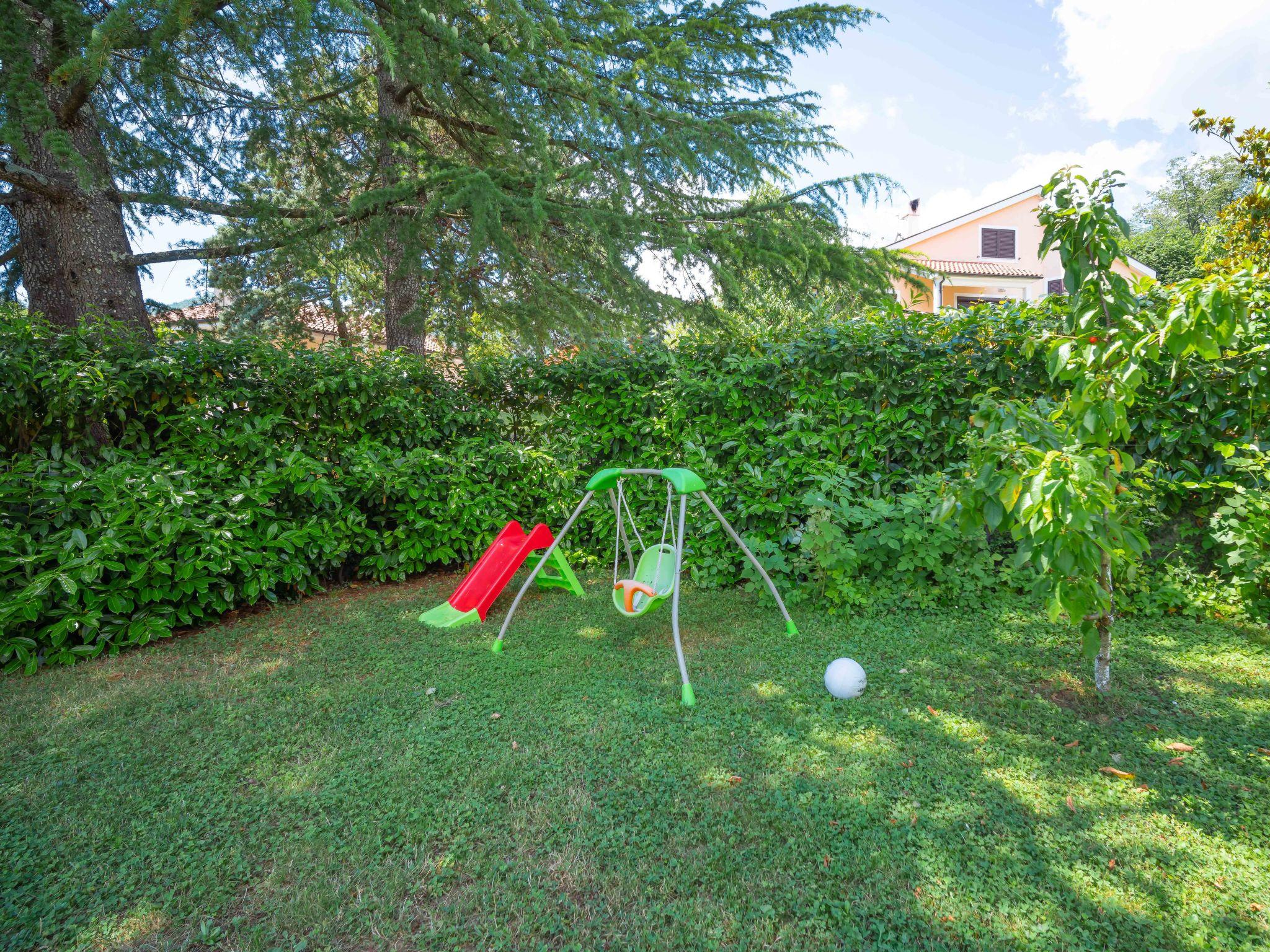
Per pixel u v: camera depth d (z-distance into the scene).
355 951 1.70
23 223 6.83
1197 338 2.45
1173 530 4.27
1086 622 2.73
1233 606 3.85
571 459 6.08
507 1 5.18
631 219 6.34
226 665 3.71
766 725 2.81
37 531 3.95
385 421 5.88
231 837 2.16
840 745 2.62
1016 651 3.54
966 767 2.44
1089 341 2.93
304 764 2.61
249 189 6.22
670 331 7.28
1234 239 6.04
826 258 7.17
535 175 6.37
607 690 3.23
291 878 1.97
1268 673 3.16
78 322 5.37
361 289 9.77
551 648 3.90
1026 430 2.83
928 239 21.95
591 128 6.12
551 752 2.64
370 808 2.30
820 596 4.46
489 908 1.83
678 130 6.30
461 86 6.14
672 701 3.08
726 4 7.32
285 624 4.42
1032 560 2.59
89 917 1.83
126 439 4.75
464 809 2.26
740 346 5.47
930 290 8.10
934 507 4.10
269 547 4.68
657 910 1.79
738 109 7.60
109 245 5.98
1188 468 4.03
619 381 5.92
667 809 2.23
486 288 8.21
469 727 2.88
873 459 4.86
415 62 5.57
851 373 4.78
